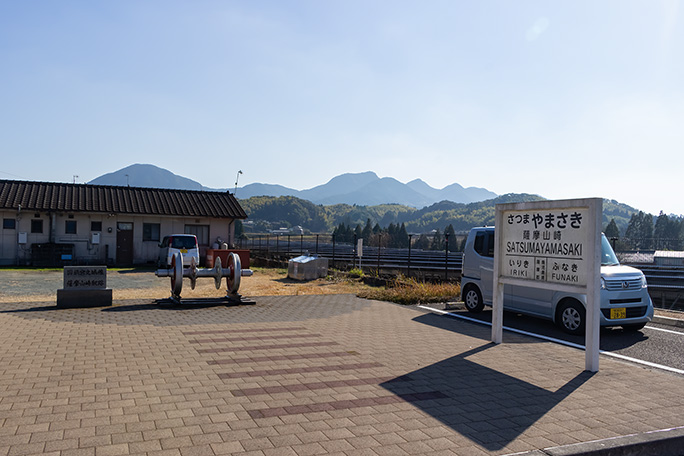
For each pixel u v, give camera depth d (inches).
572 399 201.3
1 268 922.7
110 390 196.5
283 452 142.1
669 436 162.7
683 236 5000.0
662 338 343.9
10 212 978.1
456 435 159.8
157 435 151.8
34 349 267.4
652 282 836.0
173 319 376.2
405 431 161.8
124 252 1059.3
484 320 404.5
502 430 165.5
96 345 279.6
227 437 151.8
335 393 199.9
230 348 278.8
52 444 143.1
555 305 358.0
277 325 359.3
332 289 659.4
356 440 152.8
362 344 297.9
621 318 341.4
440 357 268.7
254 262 1261.1
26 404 178.2
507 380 227.1
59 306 424.5
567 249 261.9
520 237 291.3
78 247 1021.8
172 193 1211.2
